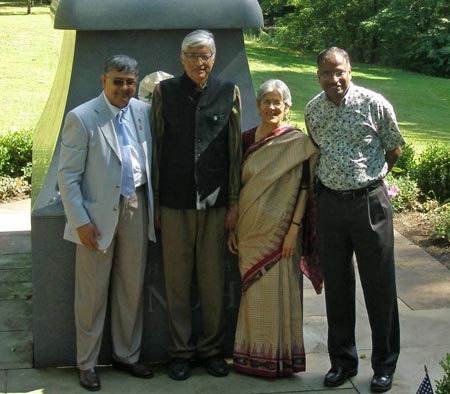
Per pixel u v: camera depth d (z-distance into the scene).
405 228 7.11
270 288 4.11
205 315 4.24
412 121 13.30
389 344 4.13
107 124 3.88
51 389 4.09
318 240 4.04
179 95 3.97
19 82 14.97
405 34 20.70
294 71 17.66
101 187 3.89
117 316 4.17
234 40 4.46
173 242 4.08
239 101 4.07
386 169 3.95
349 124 3.82
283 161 4.04
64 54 4.99
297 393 4.08
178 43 4.39
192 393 4.06
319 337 4.80
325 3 21.41
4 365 4.34
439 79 18.94
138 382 4.17
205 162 4.00
